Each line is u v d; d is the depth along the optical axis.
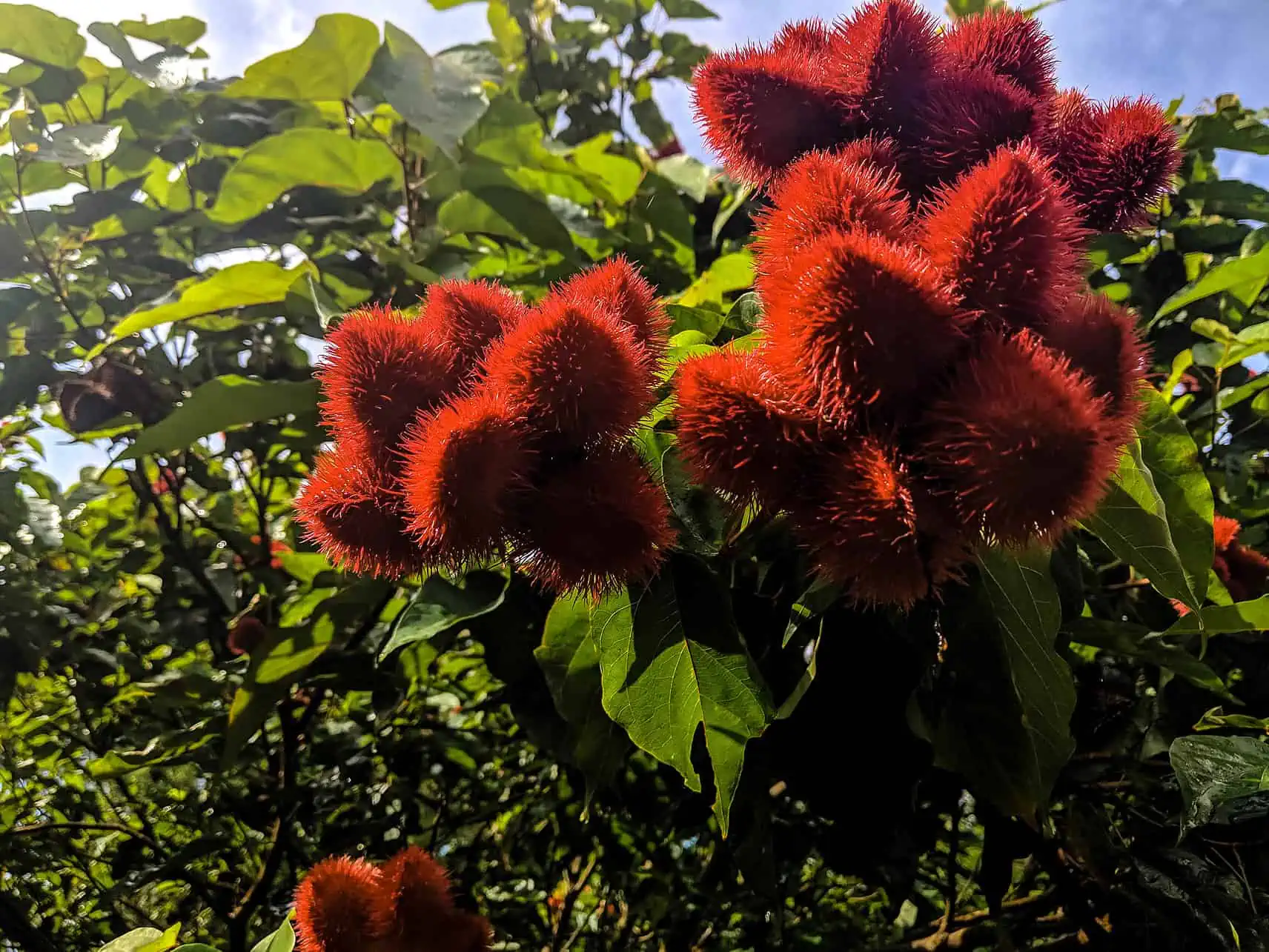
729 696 1.42
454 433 1.11
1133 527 1.54
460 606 1.99
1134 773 2.22
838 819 1.94
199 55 3.45
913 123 1.42
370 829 3.61
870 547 1.07
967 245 1.12
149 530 4.18
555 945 4.07
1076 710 2.35
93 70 3.23
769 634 1.81
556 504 1.19
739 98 1.47
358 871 2.05
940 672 1.63
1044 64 1.55
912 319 1.03
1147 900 2.10
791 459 1.14
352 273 2.98
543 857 3.73
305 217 3.16
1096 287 2.94
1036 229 1.10
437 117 2.48
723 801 1.35
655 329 1.44
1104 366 1.16
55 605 3.67
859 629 1.71
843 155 1.35
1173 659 1.85
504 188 2.63
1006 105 1.34
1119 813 2.44
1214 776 1.48
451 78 2.57
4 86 3.08
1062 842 2.35
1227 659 2.46
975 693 1.58
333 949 1.93
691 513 1.44
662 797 2.89
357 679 2.74
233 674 3.28
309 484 1.36
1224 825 2.11
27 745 4.50
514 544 1.25
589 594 1.34
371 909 1.97
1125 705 2.37
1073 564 1.82
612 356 1.19
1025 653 1.54
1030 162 1.15
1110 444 1.11
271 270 2.30
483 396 1.17
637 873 3.83
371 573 1.41
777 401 1.13
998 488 0.99
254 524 4.85
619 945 4.20
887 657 1.71
